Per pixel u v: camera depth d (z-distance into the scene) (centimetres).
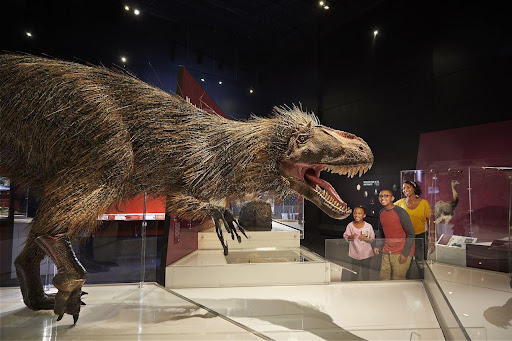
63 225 152
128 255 262
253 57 404
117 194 163
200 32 375
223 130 186
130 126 171
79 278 151
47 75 163
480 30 302
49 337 148
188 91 271
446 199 254
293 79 414
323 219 436
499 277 177
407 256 227
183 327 158
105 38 318
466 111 312
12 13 270
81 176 154
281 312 176
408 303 188
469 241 225
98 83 171
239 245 254
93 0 311
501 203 213
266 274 220
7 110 157
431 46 338
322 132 183
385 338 149
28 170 176
